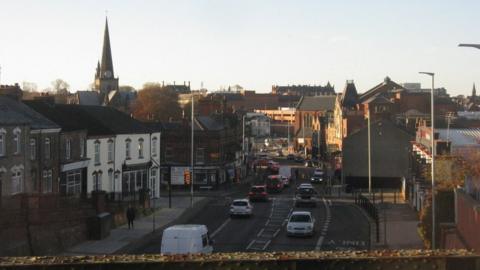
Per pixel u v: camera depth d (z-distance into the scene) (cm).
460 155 4447
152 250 3603
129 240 3950
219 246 3756
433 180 3409
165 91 13800
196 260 1105
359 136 8475
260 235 4250
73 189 5222
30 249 3272
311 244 3828
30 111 4872
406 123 9675
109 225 4162
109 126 5947
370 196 6394
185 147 8156
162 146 8156
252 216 5328
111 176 5897
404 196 6694
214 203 6384
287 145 19475
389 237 4078
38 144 4631
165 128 8175
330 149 11831
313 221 4322
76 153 5269
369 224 4759
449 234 2866
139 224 4706
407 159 8144
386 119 8950
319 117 16012
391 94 13788
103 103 19375
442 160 4106
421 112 12075
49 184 4812
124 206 4881
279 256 1128
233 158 9231
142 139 6438
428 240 3600
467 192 2653
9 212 3191
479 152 4444
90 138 5525
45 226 3447
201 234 2777
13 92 5059
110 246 3712
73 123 5400
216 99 10594
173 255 1157
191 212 5556
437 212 3606
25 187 4397
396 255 1114
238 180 9519
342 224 4816
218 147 8212
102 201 4272
